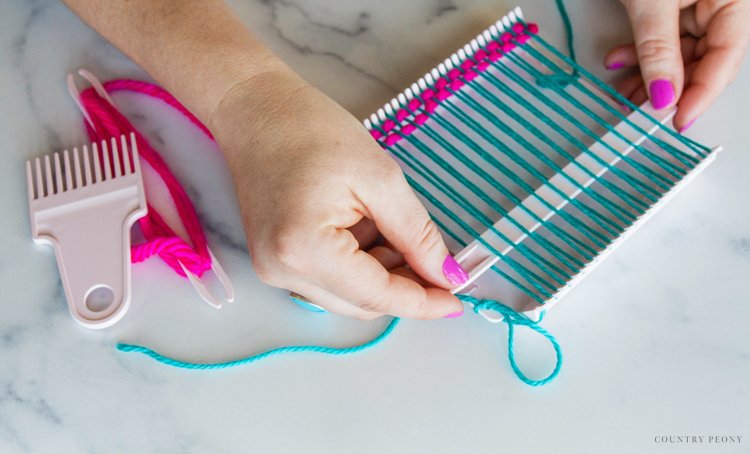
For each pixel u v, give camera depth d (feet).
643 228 2.65
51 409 2.48
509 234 2.52
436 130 2.77
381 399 2.46
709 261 2.60
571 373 2.47
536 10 3.01
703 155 2.60
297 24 3.01
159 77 2.68
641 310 2.54
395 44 2.99
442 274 2.32
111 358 2.55
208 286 2.63
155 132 2.86
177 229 2.72
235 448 2.43
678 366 2.47
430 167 2.72
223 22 2.62
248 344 2.55
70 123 2.86
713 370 2.46
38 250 2.68
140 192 2.65
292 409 2.46
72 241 2.62
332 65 2.95
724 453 2.35
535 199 2.55
